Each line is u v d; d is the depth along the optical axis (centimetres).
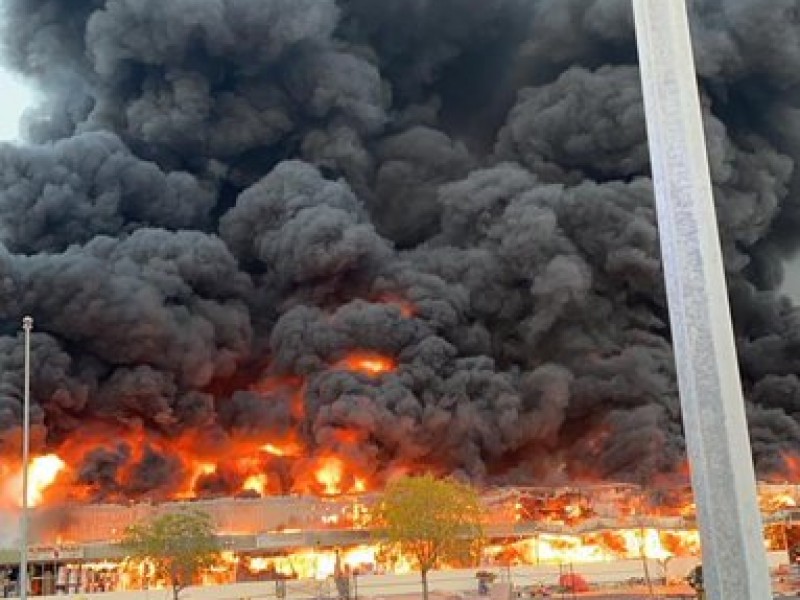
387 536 4428
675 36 526
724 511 472
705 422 483
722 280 500
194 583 4647
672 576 5100
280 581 4784
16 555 4966
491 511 5888
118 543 4706
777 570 4934
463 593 4672
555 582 4959
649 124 529
